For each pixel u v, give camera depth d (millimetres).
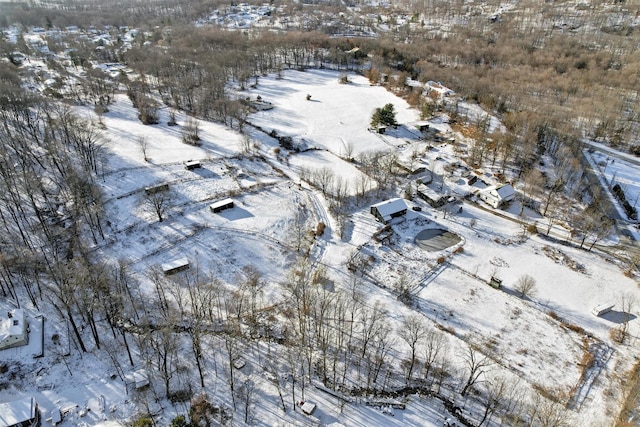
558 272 98312
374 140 157250
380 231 108500
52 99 162500
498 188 120250
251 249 100750
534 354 78438
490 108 183500
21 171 109375
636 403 69250
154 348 68688
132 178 119562
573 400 70250
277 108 182875
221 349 74375
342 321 79688
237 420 62062
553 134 153875
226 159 135500
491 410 65125
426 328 81500
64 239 97188
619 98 187125
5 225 96062
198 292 82625
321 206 118312
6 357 69562
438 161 142375
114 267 90875
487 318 85812
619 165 144250
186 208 110500
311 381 68938
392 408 66062
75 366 69375
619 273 98312
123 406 63062
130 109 168625
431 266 99000
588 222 114125
